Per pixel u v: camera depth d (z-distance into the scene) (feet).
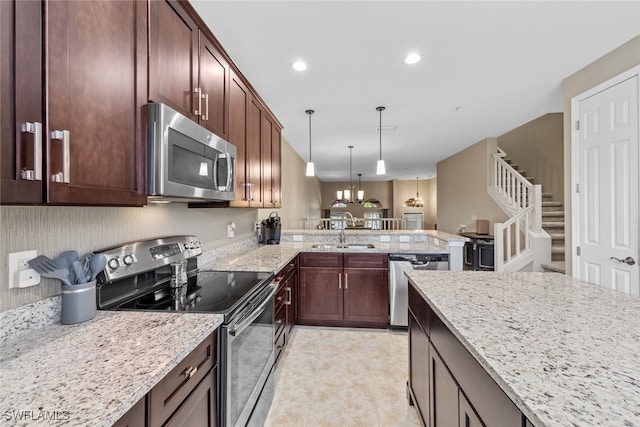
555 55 7.84
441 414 4.15
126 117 3.61
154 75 4.14
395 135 16.20
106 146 3.29
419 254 10.12
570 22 6.48
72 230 4.01
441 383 4.14
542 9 6.05
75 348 3.01
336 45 7.29
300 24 6.47
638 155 7.09
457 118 13.11
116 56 3.47
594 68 8.21
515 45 7.35
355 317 10.41
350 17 6.24
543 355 2.72
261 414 5.55
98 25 3.21
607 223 7.84
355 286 10.41
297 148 19.33
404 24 6.49
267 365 5.99
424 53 7.70
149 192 3.94
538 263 13.06
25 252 3.38
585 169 8.51
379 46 7.34
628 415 1.93
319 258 10.53
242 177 7.52
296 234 13.01
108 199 3.31
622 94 7.45
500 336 3.13
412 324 5.97
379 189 39.42
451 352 3.75
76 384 2.38
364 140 17.25
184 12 4.97
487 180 17.30
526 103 11.26
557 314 3.78
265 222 12.12
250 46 7.31
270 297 5.98
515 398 2.17
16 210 3.30
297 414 6.00
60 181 2.65
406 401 6.40
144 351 2.96
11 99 2.33
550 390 2.20
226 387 3.97
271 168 10.42
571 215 8.98
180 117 4.36
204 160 5.14
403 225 34.12
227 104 6.62
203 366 3.58
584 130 8.55
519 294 4.66
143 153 3.90
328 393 6.68
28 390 2.29
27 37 2.46
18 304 3.31
